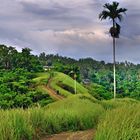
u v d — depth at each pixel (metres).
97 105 29.30
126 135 10.41
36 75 181.75
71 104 29.06
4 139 12.89
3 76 147.75
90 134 13.96
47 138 15.73
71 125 19.56
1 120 14.18
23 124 14.55
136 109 13.53
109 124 11.53
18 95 105.75
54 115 18.78
